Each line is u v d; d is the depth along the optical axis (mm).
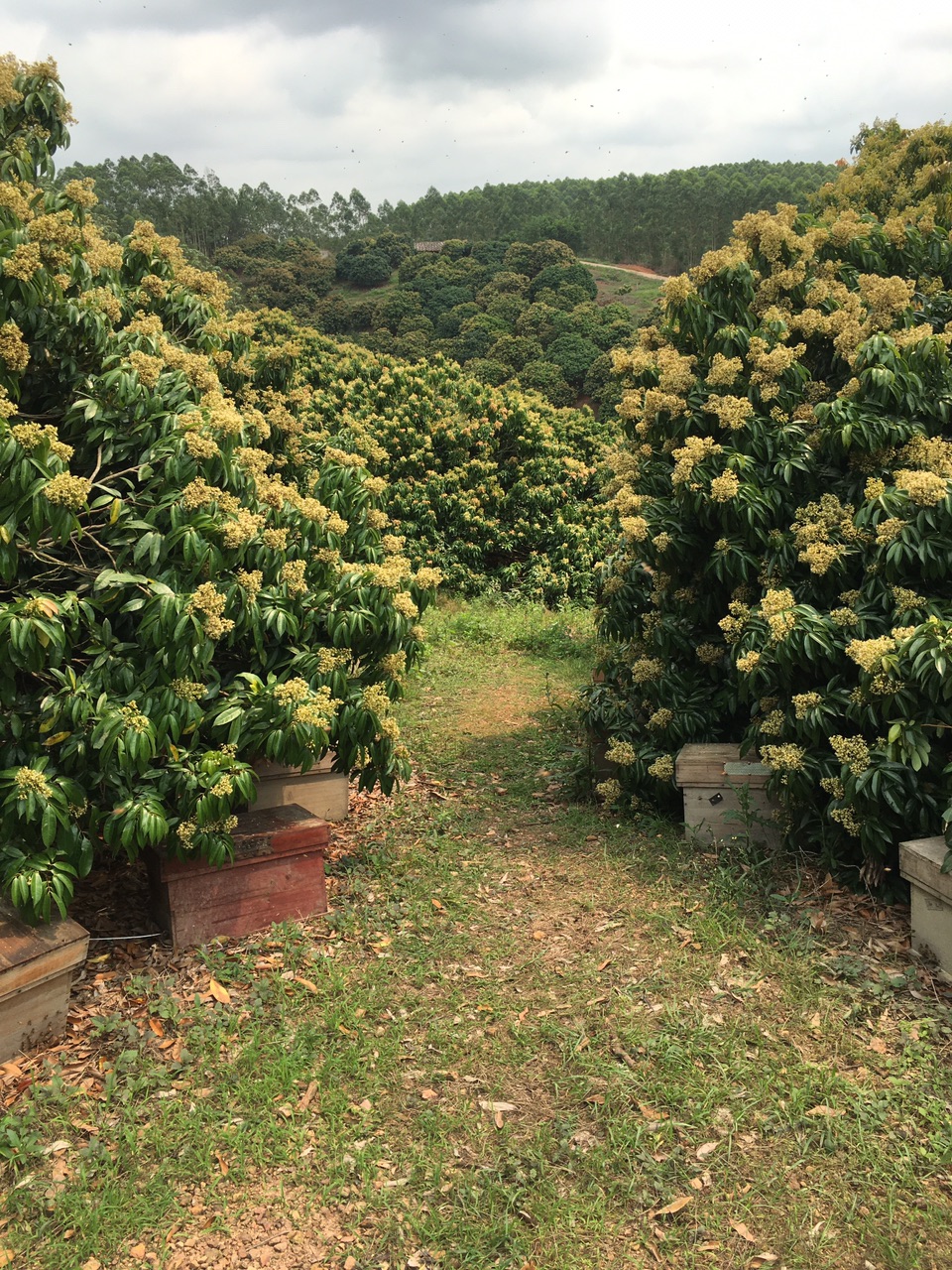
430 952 3570
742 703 4684
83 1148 2555
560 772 5676
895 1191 2350
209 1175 2479
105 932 3711
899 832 3656
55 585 3545
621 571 5145
